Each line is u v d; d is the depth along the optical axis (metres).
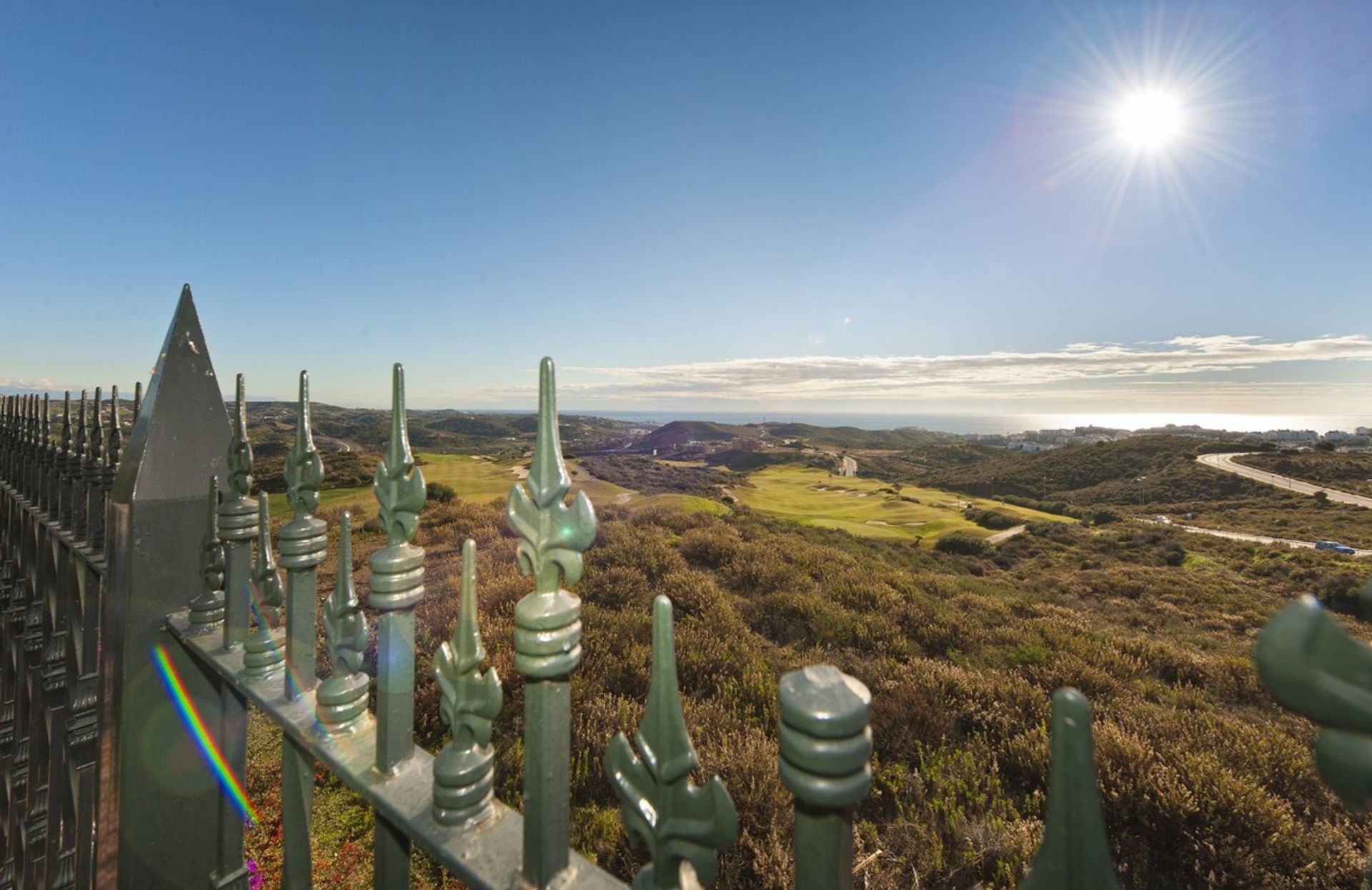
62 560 1.76
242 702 1.42
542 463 0.73
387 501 0.92
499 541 8.95
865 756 0.48
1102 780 3.44
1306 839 2.98
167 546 1.37
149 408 1.38
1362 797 0.30
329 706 0.97
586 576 7.13
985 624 7.59
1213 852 2.92
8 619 2.31
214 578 1.32
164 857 1.35
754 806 2.91
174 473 1.39
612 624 5.26
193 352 1.44
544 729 0.70
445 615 5.27
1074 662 5.59
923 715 4.13
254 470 1.29
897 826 3.10
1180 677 5.98
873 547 18.61
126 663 1.32
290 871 1.07
